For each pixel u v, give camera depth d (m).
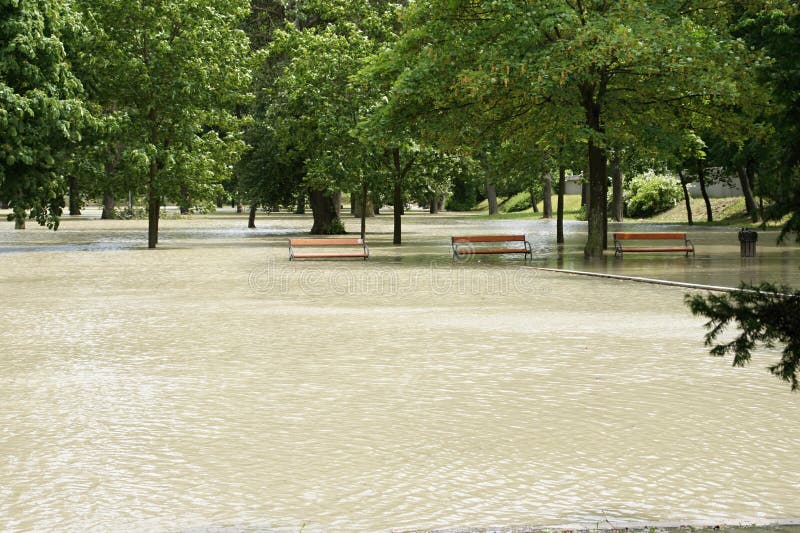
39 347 16.02
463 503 7.50
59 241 56.03
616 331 17.88
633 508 7.36
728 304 8.03
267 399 11.62
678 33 33.88
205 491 7.85
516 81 34.50
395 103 38.59
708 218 80.44
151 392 12.09
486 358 14.77
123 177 47.38
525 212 125.50
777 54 20.00
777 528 6.77
